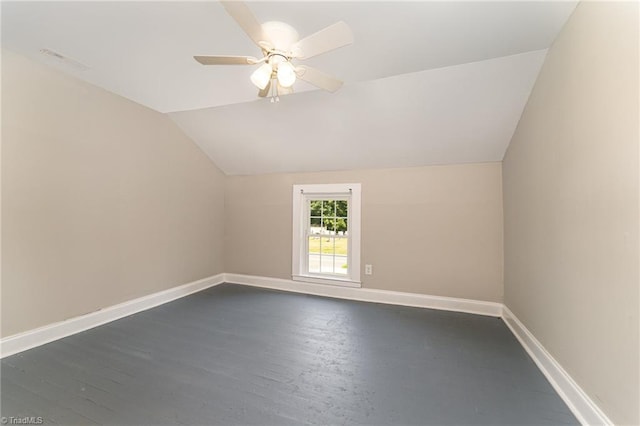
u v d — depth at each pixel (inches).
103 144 114.3
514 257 110.3
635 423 48.0
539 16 67.7
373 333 107.8
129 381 77.0
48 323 98.7
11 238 89.7
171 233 145.9
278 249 169.3
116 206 119.8
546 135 81.6
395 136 125.7
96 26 72.7
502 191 127.0
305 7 63.8
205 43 79.7
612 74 53.3
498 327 114.0
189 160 155.9
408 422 62.9
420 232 139.8
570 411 65.7
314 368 83.9
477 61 87.4
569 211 68.6
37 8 66.0
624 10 50.1
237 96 114.6
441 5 63.7
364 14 66.4
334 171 156.3
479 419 63.6
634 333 48.3
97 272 113.3
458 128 115.2
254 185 175.2
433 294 137.4
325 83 78.9
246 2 61.9
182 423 62.4
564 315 71.1
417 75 95.8
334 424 62.3
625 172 50.1
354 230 151.2
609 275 54.3
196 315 125.2
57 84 98.9
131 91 111.6
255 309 133.3
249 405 68.1
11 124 89.1
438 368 84.0
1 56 86.0
